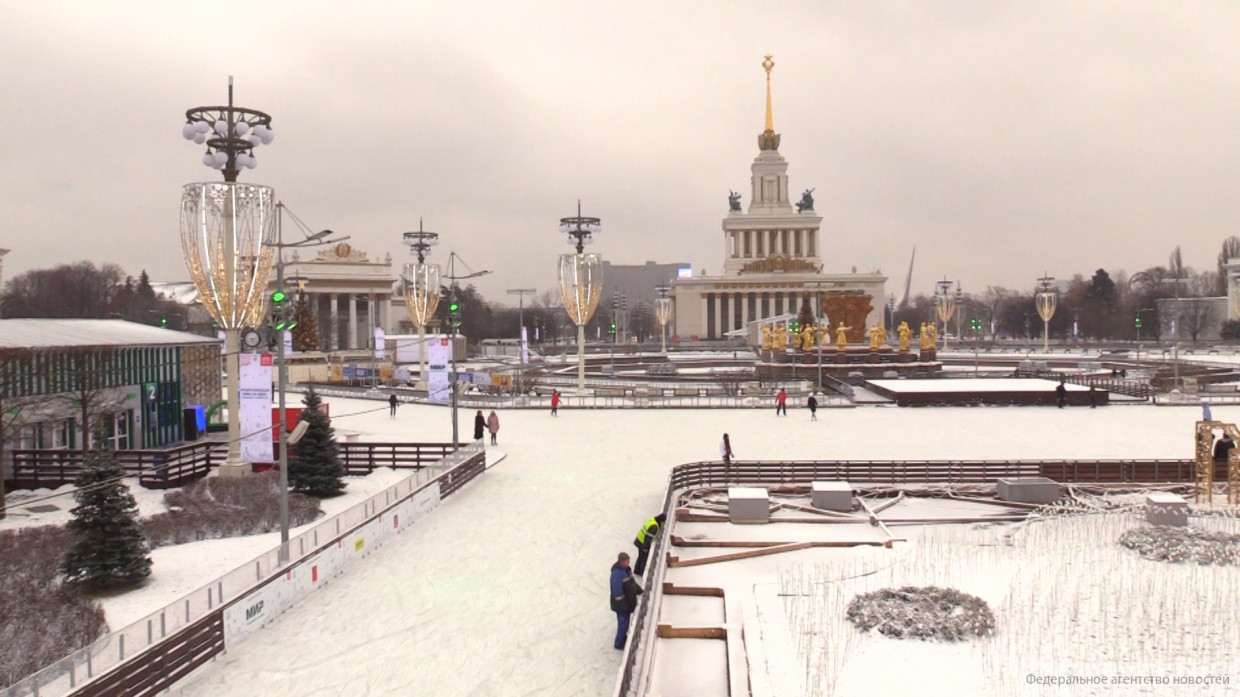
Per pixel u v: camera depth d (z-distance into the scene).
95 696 18.97
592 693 21.33
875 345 110.44
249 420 43.00
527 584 29.20
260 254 46.47
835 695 19.31
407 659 23.44
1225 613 23.17
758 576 29.12
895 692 19.38
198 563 31.73
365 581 29.75
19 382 44.97
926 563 29.03
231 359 46.72
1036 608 24.11
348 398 91.25
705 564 30.72
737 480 43.97
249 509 38.66
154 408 56.53
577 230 83.38
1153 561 28.39
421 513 38.00
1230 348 160.50
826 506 38.78
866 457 50.34
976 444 54.66
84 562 28.50
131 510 29.95
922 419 68.44
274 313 36.03
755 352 170.25
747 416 71.62
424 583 29.45
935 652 21.44
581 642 24.38
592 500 40.81
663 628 23.88
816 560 30.97
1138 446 53.22
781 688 19.83
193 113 45.47
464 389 93.44
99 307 183.12
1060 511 36.97
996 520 36.19
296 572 27.64
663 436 60.47
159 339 57.31
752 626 23.84
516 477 46.38
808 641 22.28
